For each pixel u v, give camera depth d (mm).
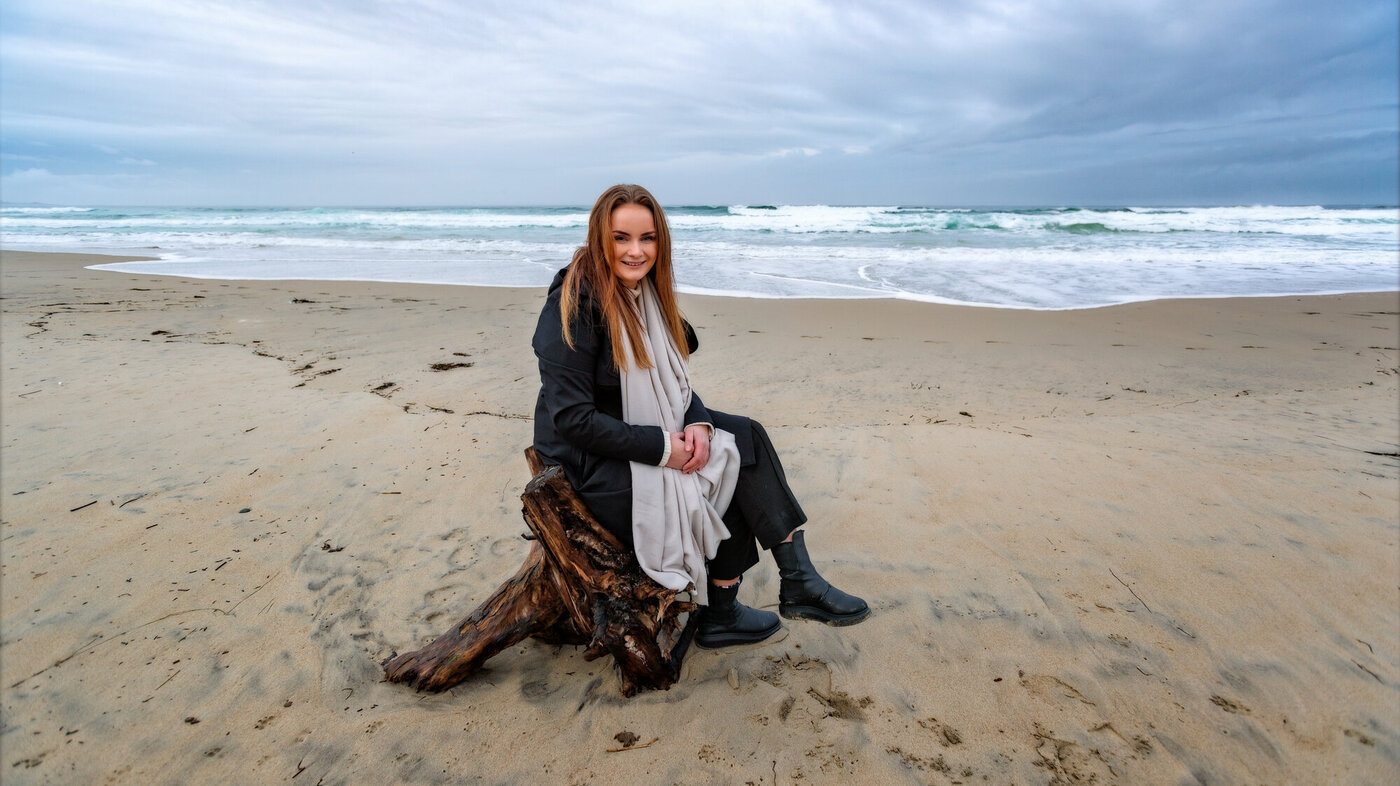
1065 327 8312
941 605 2703
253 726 2068
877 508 3475
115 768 1903
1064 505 3490
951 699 2236
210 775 1892
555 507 2035
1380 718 2164
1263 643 2492
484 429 4406
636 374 2068
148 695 2170
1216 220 26641
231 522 3225
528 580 2260
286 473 3746
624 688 2213
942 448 4207
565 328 1967
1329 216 27750
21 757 1922
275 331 7332
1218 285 12000
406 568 2900
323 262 14812
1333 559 2990
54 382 5238
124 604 2613
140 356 6074
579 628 2203
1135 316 9070
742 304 9766
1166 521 3324
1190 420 4879
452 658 2217
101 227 27594
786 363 6480
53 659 2309
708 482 2162
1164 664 2393
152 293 9758
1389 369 6461
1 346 6312
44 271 12273
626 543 2131
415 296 10023
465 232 24797
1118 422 4816
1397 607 2686
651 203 2021
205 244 19625
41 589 2678
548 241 20703
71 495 3414
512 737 2053
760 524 2336
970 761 1998
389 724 2088
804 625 2578
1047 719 2158
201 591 2711
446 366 5980
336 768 1927
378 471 3791
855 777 1935
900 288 11516
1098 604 2707
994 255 16453
